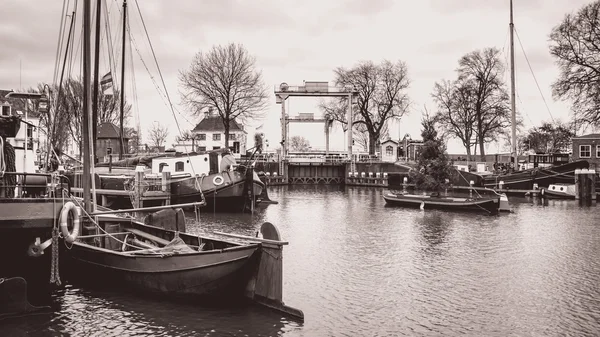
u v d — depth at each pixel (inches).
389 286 629.3
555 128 3604.8
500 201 1391.5
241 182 1378.0
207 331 480.4
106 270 595.5
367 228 1084.5
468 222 1182.9
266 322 502.0
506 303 566.6
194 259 531.5
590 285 634.8
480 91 2805.1
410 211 1423.5
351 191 2298.2
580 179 1749.5
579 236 981.8
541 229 1071.0
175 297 551.8
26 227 542.9
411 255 803.4
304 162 2878.9
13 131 636.7
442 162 1519.4
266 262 534.6
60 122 1792.6
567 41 2038.6
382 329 490.6
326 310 541.3
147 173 1494.8
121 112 1747.0
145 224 741.3
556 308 550.3
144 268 554.6
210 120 3710.6
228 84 2544.3
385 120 3316.9
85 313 525.3
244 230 1048.8
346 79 3253.0
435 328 493.7
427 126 1614.2
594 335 477.1
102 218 736.3
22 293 522.0
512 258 784.3
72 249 621.6
